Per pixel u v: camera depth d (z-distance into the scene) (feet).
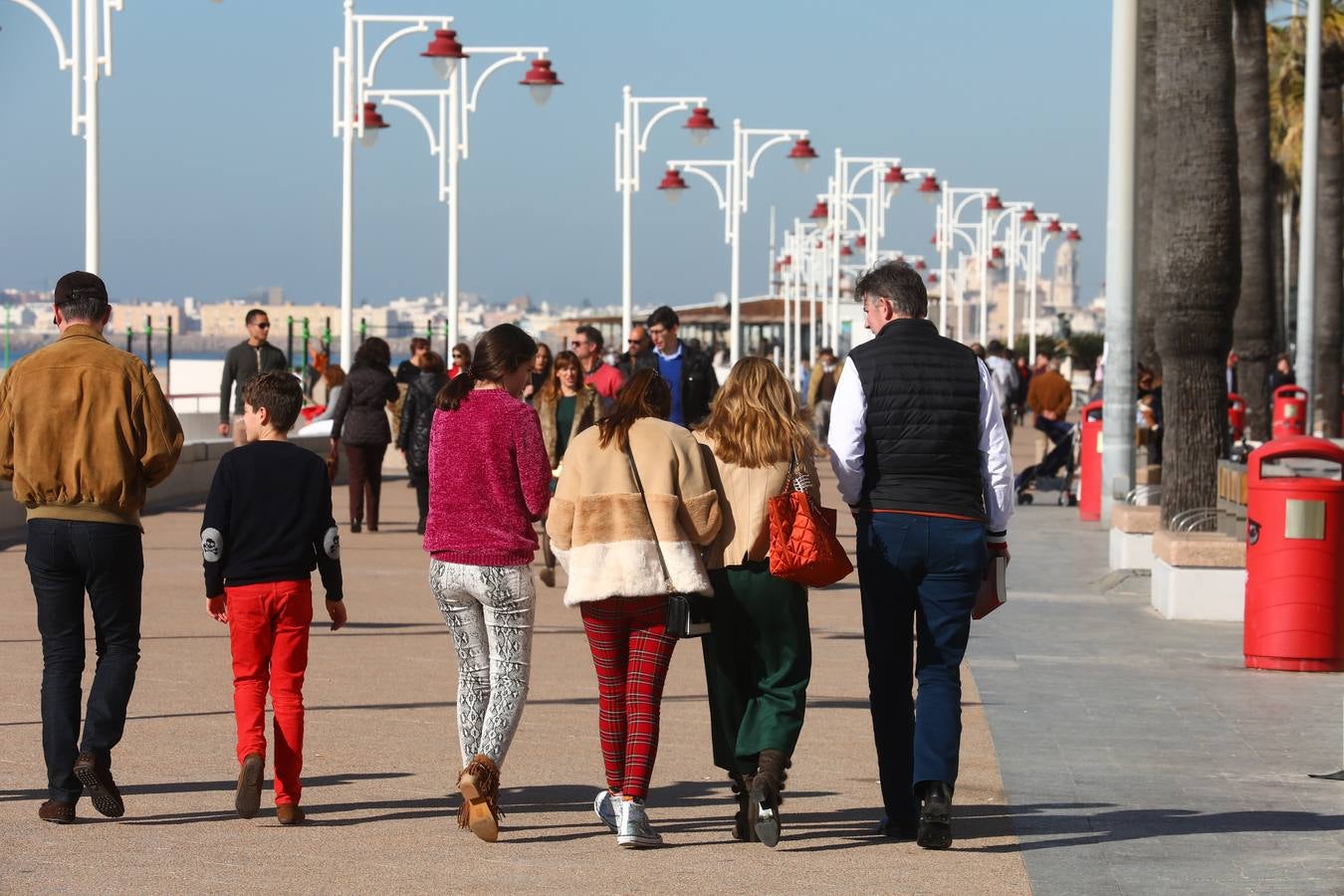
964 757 52.19
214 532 43.45
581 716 57.77
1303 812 45.29
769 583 41.86
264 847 41.01
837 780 48.88
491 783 41.68
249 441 44.83
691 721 57.21
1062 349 416.26
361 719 56.44
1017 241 428.56
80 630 43.88
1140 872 39.45
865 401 41.83
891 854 41.04
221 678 63.41
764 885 38.17
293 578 43.68
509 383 44.21
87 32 133.49
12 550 108.27
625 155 228.84
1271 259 179.22
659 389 42.57
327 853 40.52
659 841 41.57
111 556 43.32
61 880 37.81
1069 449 160.45
